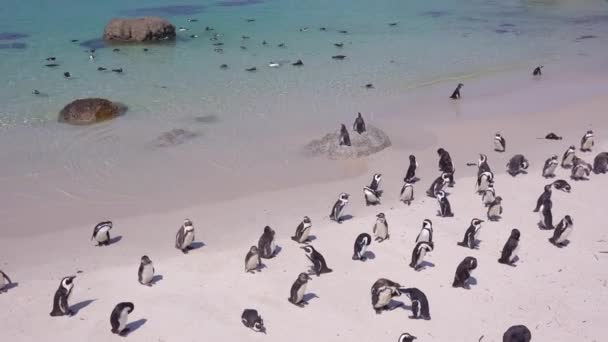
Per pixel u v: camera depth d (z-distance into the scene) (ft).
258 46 156.97
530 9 219.00
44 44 154.92
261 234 70.18
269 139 98.78
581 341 52.24
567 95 122.31
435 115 110.42
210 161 90.63
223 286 59.62
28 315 55.36
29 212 75.41
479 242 67.62
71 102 110.32
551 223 70.23
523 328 49.85
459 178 84.69
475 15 205.57
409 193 76.74
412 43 163.94
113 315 52.08
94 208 76.69
